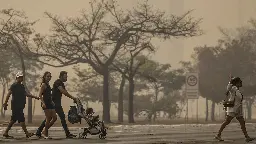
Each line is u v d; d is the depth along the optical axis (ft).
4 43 342.44
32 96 109.19
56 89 110.22
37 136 109.81
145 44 404.36
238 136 130.11
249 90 582.76
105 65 401.49
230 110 106.52
